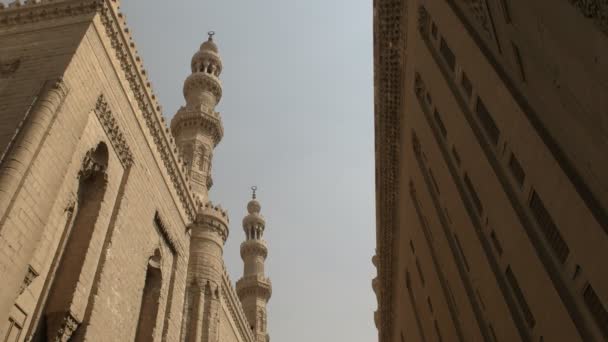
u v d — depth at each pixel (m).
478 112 17.17
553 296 12.70
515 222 14.67
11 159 18.98
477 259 18.59
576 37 10.27
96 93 24.81
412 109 25.83
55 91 21.64
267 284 75.88
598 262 10.44
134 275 26.95
